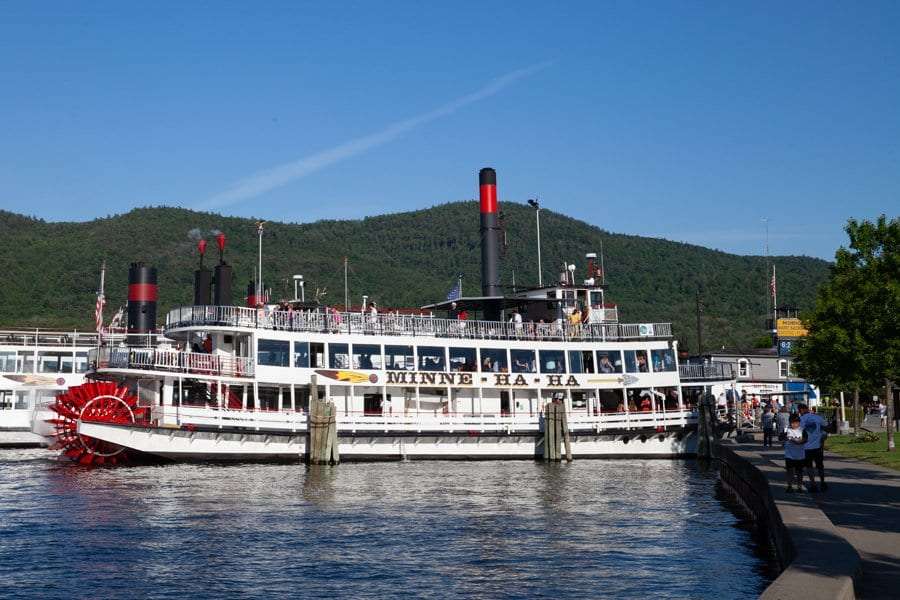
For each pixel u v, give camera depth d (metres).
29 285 190.75
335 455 49.94
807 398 95.44
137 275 61.69
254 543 28.23
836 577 14.42
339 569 24.89
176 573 24.42
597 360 58.22
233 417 48.97
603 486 42.56
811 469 27.31
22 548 27.39
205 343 53.31
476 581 23.56
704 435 56.75
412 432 52.50
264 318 51.16
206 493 38.56
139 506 35.03
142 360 48.47
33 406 62.34
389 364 53.28
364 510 34.56
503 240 62.66
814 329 57.16
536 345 56.88
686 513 34.22
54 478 43.19
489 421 54.25
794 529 19.22
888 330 47.78
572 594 22.16
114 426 47.03
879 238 50.41
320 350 51.91
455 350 54.97
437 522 32.06
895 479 31.44
